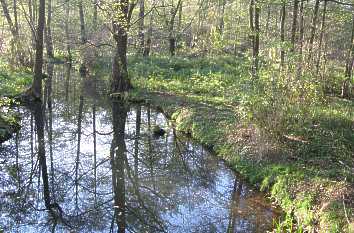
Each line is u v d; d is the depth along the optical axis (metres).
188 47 39.59
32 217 10.51
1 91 20.33
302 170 10.75
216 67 27.08
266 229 9.35
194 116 16.64
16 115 18.11
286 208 9.85
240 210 10.43
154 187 12.12
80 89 25.12
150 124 17.86
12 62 26.69
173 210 10.73
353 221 8.18
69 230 9.83
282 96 12.38
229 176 12.41
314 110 13.19
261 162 11.93
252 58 15.02
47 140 15.91
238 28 33.28
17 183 12.46
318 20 23.69
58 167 13.58
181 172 13.12
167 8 39.28
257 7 18.94
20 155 14.41
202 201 11.14
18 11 32.31
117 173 13.12
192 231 9.64
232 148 13.18
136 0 20.45
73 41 38.50
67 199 11.53
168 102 19.66
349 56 21.09
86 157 14.44
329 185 9.70
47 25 37.41
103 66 31.25
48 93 23.77
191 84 23.00
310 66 13.35
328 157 11.32
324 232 8.35
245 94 12.87
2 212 10.74
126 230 9.87
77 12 42.75
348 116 14.34
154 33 36.09
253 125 12.70
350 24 27.08
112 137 16.38
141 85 22.88
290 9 28.84
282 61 12.93
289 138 12.52
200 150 14.52
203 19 39.00
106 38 31.44
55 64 35.56
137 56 31.34
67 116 19.08
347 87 20.64
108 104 21.25
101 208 10.98
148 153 14.75
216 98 19.39
